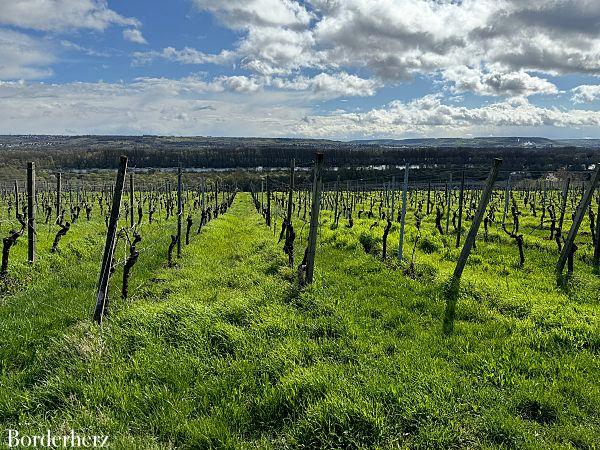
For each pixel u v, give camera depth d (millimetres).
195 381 6359
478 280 12453
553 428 5602
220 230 26297
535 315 9555
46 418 5359
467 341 8266
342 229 24344
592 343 8102
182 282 12531
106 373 6320
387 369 6746
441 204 40562
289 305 9547
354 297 10891
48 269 13883
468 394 6090
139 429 5211
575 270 15273
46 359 6773
